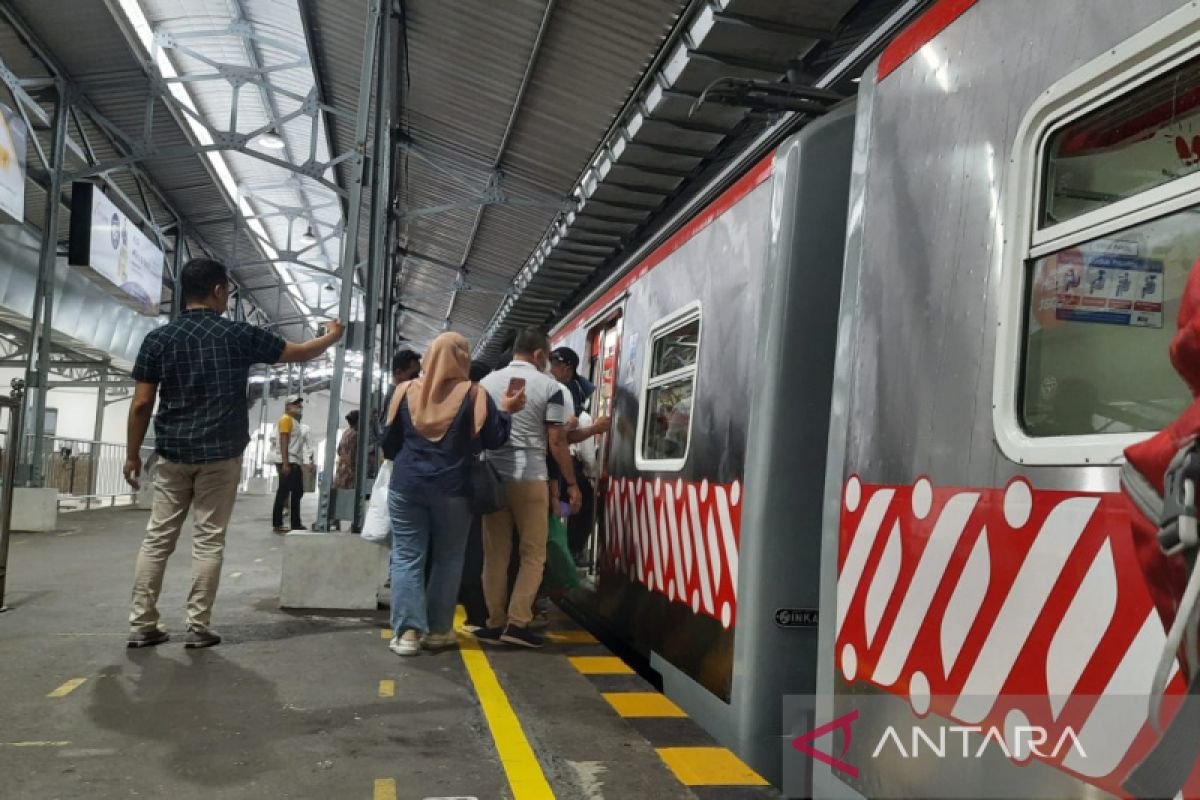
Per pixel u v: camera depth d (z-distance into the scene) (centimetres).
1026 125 220
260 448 3472
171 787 294
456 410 479
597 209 1085
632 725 375
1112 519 182
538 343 535
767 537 355
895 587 251
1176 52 182
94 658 455
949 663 226
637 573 504
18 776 299
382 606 614
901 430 255
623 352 589
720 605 385
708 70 701
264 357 483
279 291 2659
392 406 496
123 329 2138
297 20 1173
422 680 434
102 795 285
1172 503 128
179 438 469
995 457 217
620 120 863
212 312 479
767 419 359
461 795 294
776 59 685
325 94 1216
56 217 1232
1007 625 207
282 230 2277
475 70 916
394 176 1302
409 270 1945
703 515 413
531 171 1134
